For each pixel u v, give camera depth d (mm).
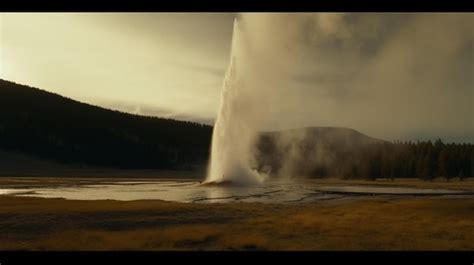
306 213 28438
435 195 49219
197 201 39250
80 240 18656
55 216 24406
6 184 69000
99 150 183375
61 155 166625
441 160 110562
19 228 21453
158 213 26469
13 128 174625
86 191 52719
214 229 21469
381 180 115750
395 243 18484
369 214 27875
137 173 147375
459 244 18234
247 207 31281
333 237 19812
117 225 22797
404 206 32594
